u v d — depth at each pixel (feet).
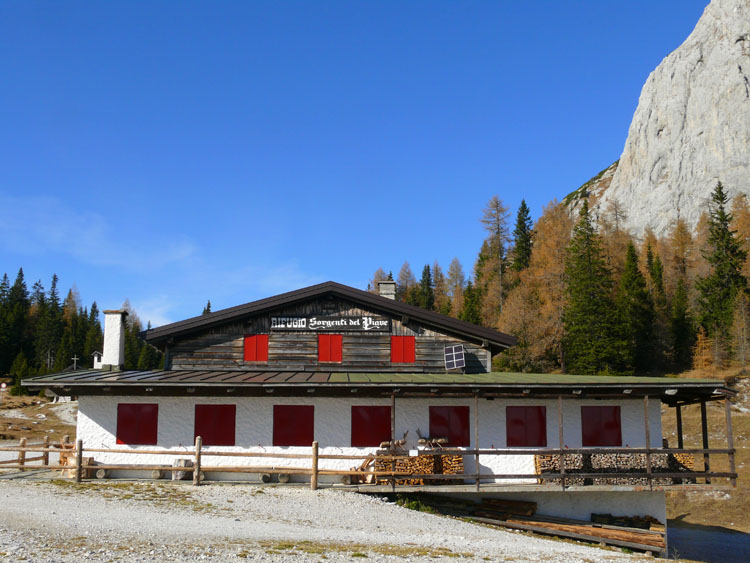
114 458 72.79
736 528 112.37
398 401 75.05
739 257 297.74
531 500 72.95
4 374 342.23
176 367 83.76
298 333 85.46
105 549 38.83
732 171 489.67
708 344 262.47
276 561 38.47
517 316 236.22
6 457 112.98
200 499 60.13
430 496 72.02
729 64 513.45
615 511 72.69
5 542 39.22
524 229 350.02
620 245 331.57
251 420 74.28
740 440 167.53
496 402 75.46
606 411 75.66
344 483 70.49
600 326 222.07
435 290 429.79
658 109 570.46
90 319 453.58
